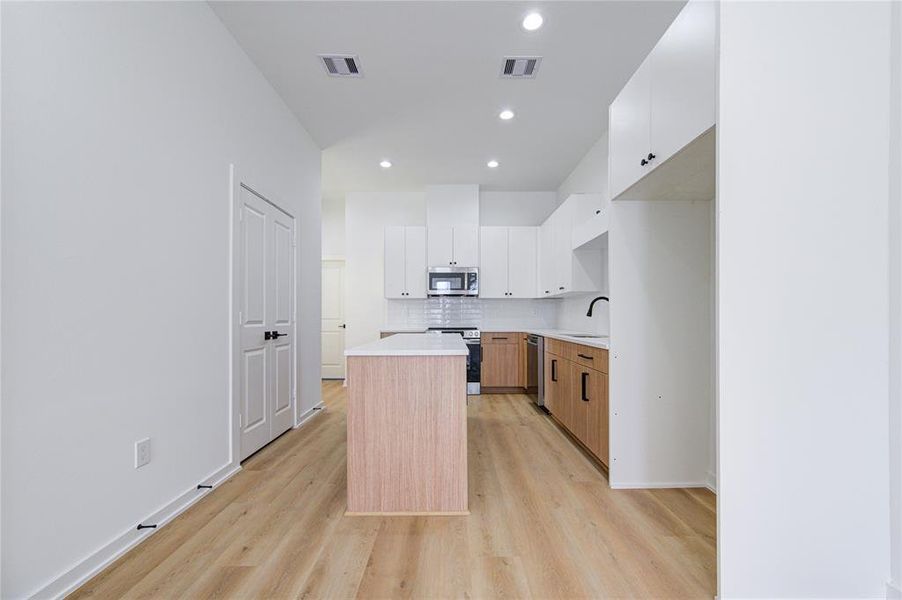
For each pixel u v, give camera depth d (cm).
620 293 241
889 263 137
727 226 138
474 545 179
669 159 183
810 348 138
